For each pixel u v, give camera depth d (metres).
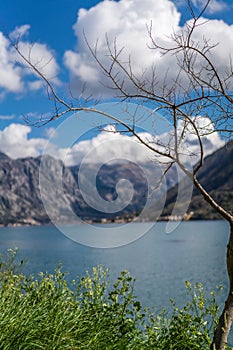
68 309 5.27
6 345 4.22
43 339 4.56
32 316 4.68
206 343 5.41
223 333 4.77
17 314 4.59
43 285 5.52
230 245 4.81
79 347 4.68
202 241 84.31
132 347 5.21
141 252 62.97
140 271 37.53
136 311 5.79
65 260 46.59
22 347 4.32
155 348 5.28
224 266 41.22
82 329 4.94
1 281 5.41
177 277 32.41
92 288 6.12
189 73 4.79
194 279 30.31
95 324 5.30
